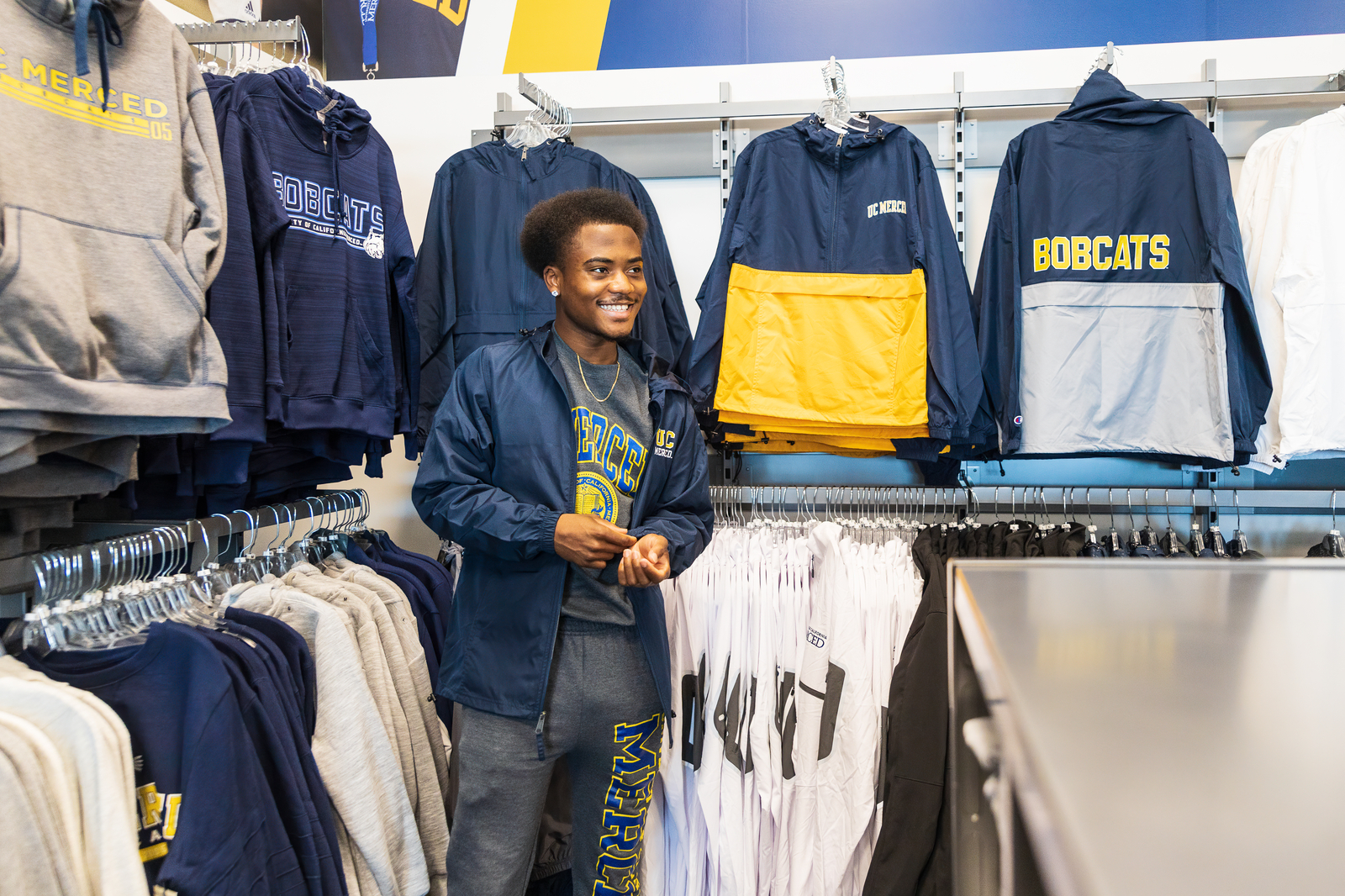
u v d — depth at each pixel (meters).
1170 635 0.28
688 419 1.41
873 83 2.17
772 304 1.81
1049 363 1.73
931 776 1.43
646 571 1.13
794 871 1.59
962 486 1.99
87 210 1.06
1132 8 2.08
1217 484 2.01
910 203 1.76
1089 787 0.17
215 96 1.44
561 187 1.92
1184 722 0.21
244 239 1.42
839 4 2.18
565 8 2.28
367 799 1.28
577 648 1.25
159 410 1.11
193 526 1.31
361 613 1.40
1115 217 1.74
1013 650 0.26
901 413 1.74
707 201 2.21
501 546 1.18
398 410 1.82
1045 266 1.74
